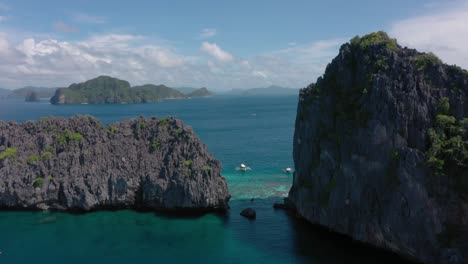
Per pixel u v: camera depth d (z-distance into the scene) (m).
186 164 98.81
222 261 72.31
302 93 102.44
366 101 78.38
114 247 78.50
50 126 111.62
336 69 91.81
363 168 76.69
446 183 66.88
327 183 85.88
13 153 103.62
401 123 72.06
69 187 98.50
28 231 86.44
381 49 81.75
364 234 76.94
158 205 98.44
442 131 69.94
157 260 73.06
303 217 91.88
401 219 69.75
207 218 93.50
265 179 129.50
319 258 72.62
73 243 80.38
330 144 85.44
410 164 68.94
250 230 86.00
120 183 98.88
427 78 74.69
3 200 99.62
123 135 110.00
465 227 65.94
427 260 67.56
